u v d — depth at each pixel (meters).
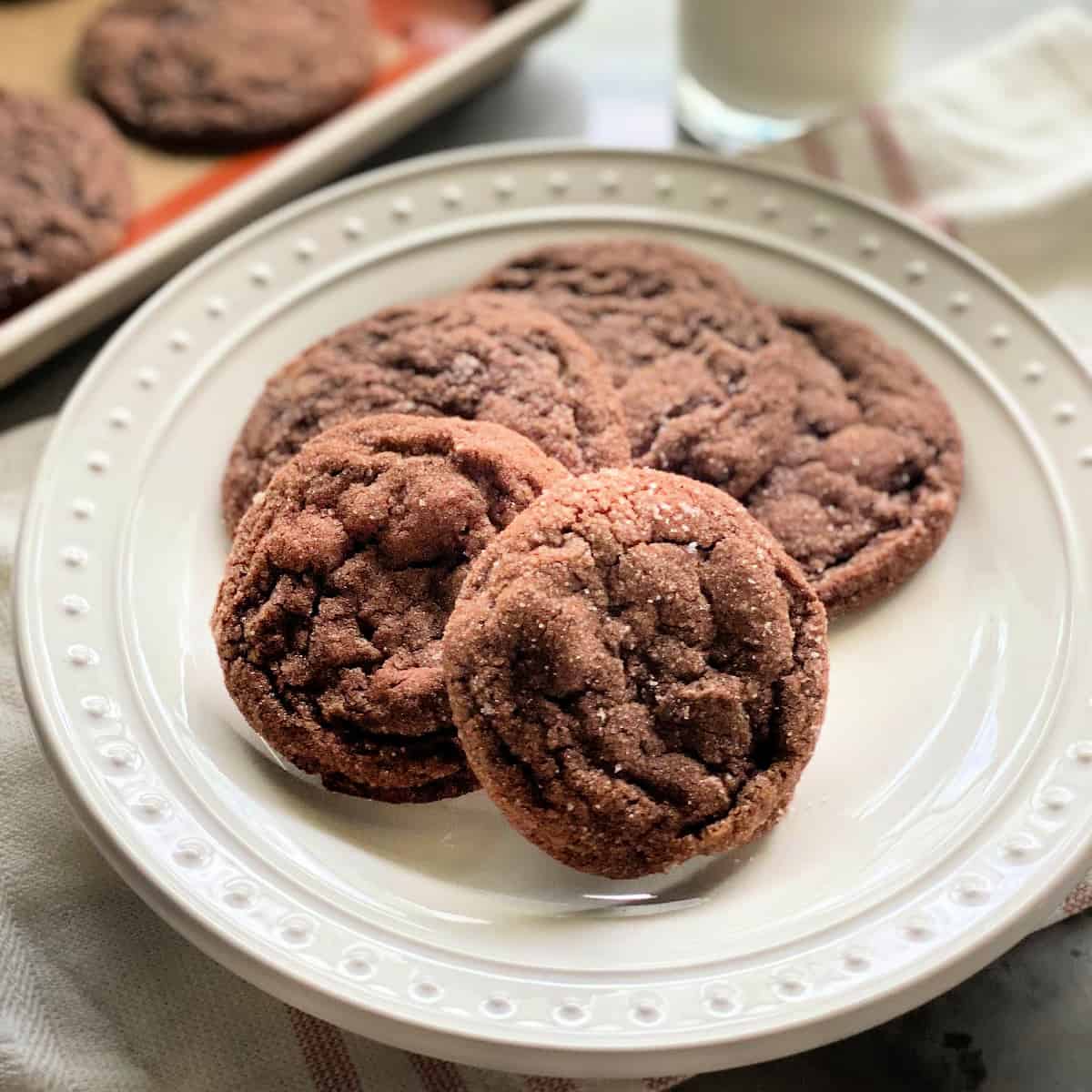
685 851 0.26
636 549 0.27
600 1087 0.27
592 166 0.38
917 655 0.31
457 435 0.29
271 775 0.28
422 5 0.48
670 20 0.50
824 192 0.37
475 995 0.25
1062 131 0.42
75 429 0.33
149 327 0.34
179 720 0.29
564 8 0.46
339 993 0.24
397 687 0.27
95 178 0.42
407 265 0.37
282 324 0.35
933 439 0.33
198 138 0.43
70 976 0.28
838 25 0.43
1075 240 0.40
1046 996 0.29
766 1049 0.24
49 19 0.47
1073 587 0.31
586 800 0.26
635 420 0.32
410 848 0.28
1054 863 0.26
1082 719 0.28
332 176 0.43
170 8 0.46
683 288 0.35
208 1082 0.27
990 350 0.34
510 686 0.26
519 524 0.27
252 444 0.33
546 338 0.33
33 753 0.30
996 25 0.49
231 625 0.29
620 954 0.26
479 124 0.46
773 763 0.27
